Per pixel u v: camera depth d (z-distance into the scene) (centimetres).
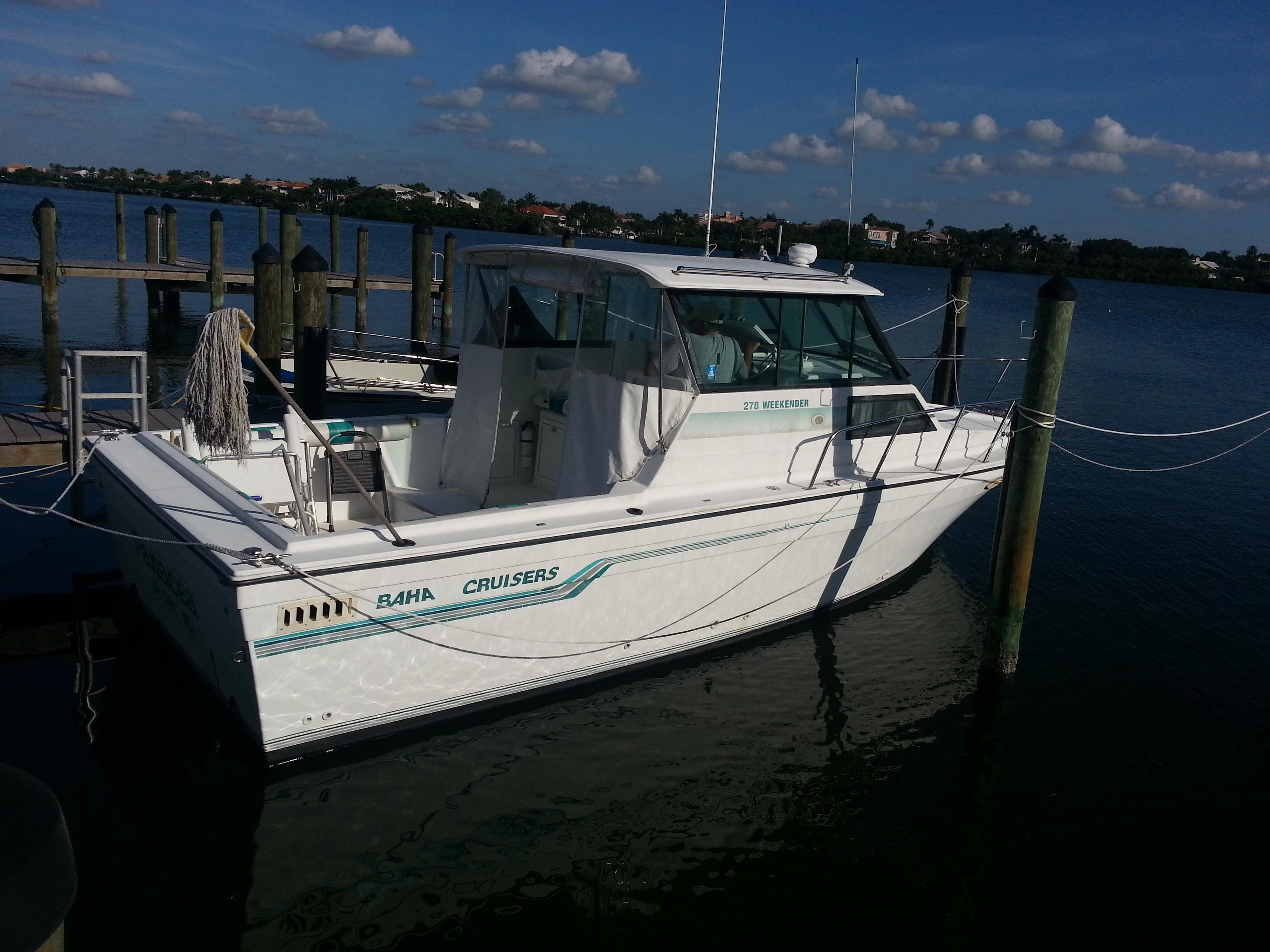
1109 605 770
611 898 420
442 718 523
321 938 382
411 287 2277
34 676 569
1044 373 593
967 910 427
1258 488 1166
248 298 2652
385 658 477
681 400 559
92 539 777
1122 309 4597
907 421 690
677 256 625
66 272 1919
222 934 379
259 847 432
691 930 405
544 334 650
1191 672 663
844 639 688
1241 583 830
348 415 1036
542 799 487
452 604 484
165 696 554
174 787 469
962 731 580
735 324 583
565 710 565
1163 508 1055
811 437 632
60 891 238
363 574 445
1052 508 1028
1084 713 605
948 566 850
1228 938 418
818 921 416
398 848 441
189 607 482
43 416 793
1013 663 641
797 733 566
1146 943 413
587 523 517
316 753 485
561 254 577
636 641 583
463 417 658
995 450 760
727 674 626
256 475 588
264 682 442
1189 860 470
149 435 573
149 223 2392
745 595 627
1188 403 1802
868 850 466
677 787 506
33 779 258
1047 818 499
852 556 685
